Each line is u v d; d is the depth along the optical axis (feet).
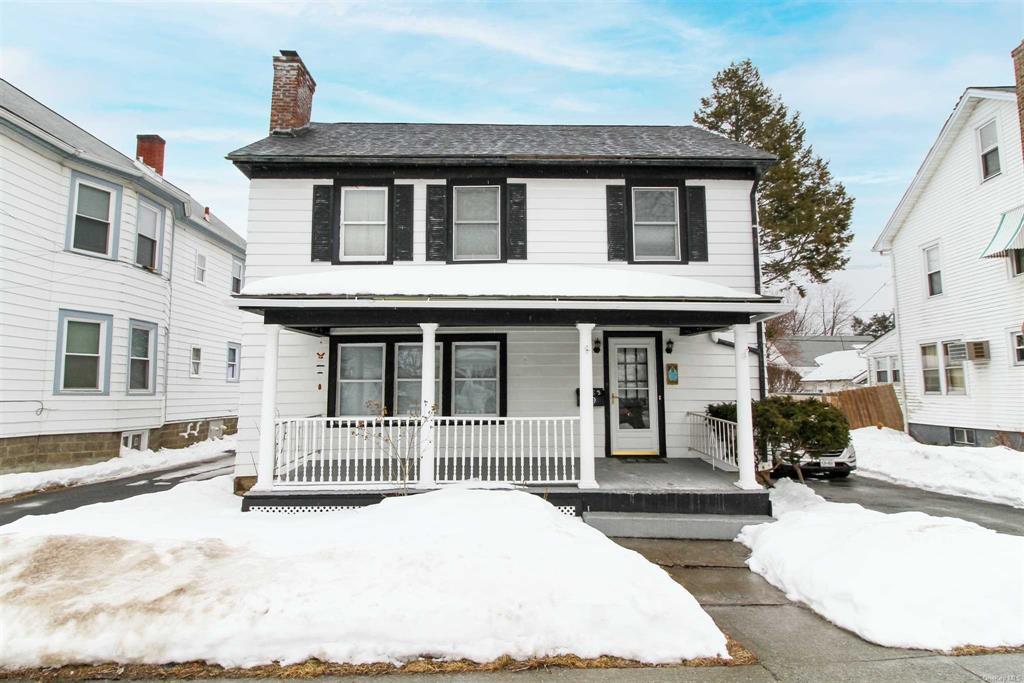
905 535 16.84
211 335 54.24
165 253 44.86
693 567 18.67
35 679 10.93
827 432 25.46
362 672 11.25
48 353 34.78
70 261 36.17
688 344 30.68
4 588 12.96
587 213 30.14
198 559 14.48
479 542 14.94
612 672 11.33
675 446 30.17
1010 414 41.78
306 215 29.43
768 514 22.50
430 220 29.66
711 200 30.35
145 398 42.09
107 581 13.25
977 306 44.75
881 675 11.16
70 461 35.81
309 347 29.35
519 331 30.30
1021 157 40.14
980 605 13.17
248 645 11.56
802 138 64.59
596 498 22.65
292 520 19.58
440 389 29.76
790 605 15.29
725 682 10.94
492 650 11.76
